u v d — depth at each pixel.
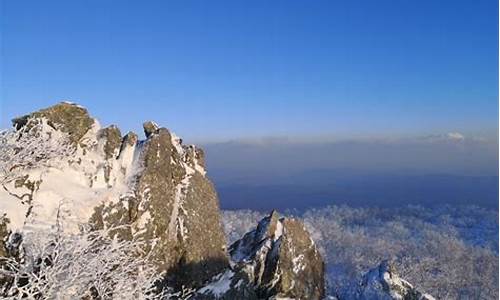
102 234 10.30
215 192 15.65
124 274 9.90
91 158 13.14
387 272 19.12
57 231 9.84
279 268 15.85
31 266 9.24
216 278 14.29
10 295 8.48
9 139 11.68
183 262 13.57
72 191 12.01
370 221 125.38
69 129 13.25
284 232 16.94
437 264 79.38
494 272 80.50
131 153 13.79
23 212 10.83
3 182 11.13
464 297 75.56
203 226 14.48
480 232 113.44
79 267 8.82
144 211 12.91
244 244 17.81
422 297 18.53
